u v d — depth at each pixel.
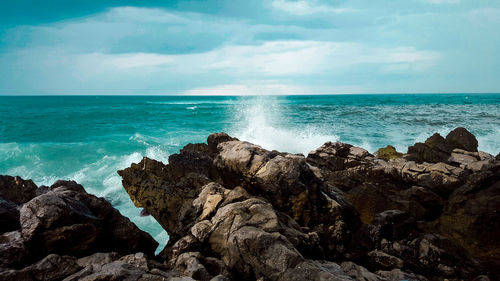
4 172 12.91
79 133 23.80
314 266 3.80
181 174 8.62
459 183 6.85
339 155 9.78
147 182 7.70
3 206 5.04
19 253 4.02
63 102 94.38
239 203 4.99
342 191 7.82
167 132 23.83
